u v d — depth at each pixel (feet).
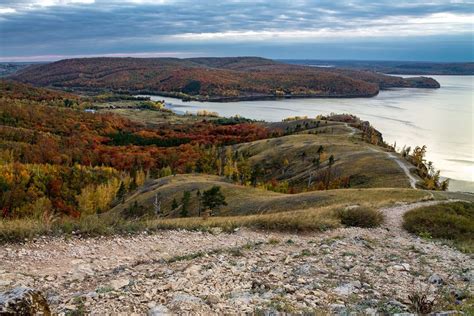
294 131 607.78
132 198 259.19
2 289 29.96
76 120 591.37
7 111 551.59
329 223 66.49
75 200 294.66
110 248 44.60
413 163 336.29
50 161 387.75
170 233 53.16
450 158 540.93
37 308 20.62
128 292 29.73
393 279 37.60
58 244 43.34
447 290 34.17
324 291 32.53
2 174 290.97
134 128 627.46
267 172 403.75
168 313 25.40
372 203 101.35
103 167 361.51
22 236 42.78
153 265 39.32
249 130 626.64
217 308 26.89
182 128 647.56
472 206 98.84
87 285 32.71
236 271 37.32
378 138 532.32
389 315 26.55
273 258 44.01
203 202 166.61
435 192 133.18
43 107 632.79
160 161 412.36
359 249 51.72
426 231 71.82
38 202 254.47
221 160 394.52
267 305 27.68
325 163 355.97
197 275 35.42
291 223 61.93
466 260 50.03
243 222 61.05
